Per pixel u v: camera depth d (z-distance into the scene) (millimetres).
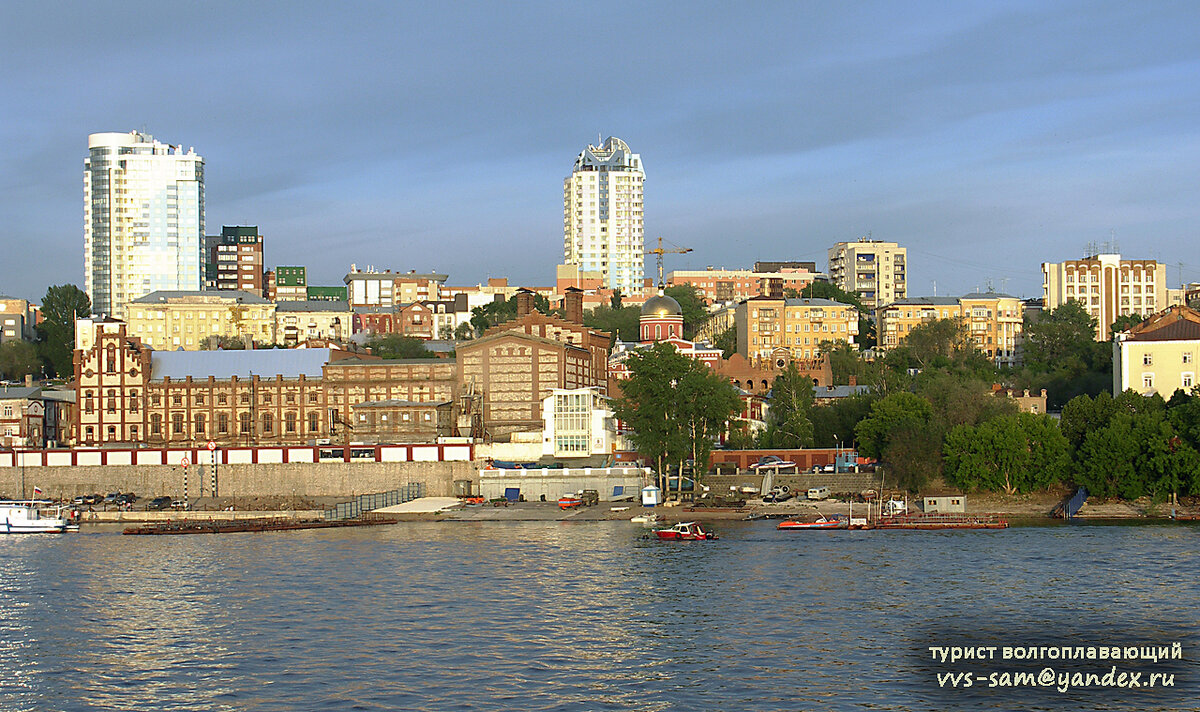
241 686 87750
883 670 89875
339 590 120750
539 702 83062
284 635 102062
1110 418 186375
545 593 117562
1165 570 125500
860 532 161500
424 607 111875
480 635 100938
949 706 82062
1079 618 104438
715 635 100125
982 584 119250
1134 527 162750
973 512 178875
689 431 198500
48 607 114750
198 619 108688
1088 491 183125
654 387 193875
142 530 173500
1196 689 85188
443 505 192625
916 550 142250
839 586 119125
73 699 85688
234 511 188375
